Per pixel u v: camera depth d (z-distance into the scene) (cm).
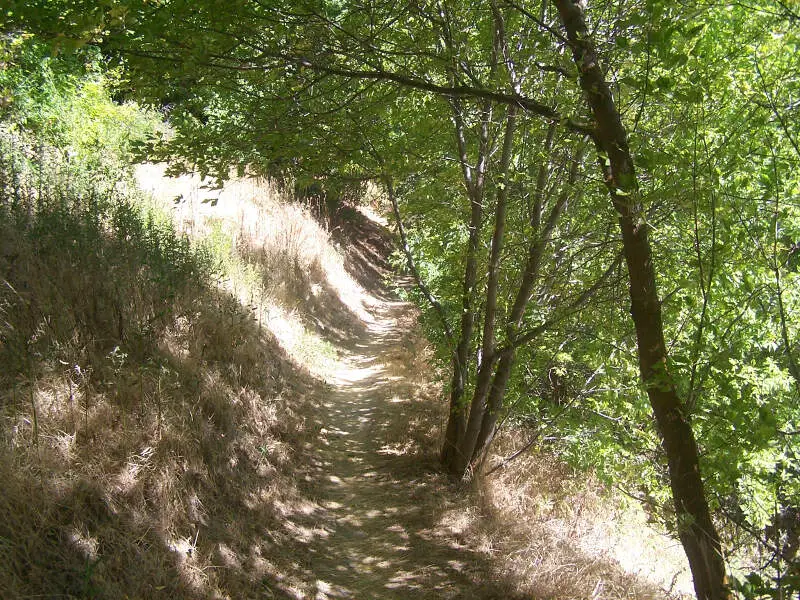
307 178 564
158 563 391
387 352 1334
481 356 743
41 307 475
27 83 866
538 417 729
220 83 446
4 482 342
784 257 366
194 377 600
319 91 505
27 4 330
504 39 546
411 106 648
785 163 358
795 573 260
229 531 482
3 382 407
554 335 700
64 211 626
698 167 344
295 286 1334
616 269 590
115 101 1301
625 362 582
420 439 812
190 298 725
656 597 518
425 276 966
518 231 683
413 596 470
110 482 412
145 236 762
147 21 359
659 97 382
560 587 487
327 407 921
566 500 695
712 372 337
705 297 332
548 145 605
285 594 450
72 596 325
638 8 461
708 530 328
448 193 716
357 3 487
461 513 608
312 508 605
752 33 414
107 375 483
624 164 352
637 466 602
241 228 1272
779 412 427
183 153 456
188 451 502
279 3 413
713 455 364
